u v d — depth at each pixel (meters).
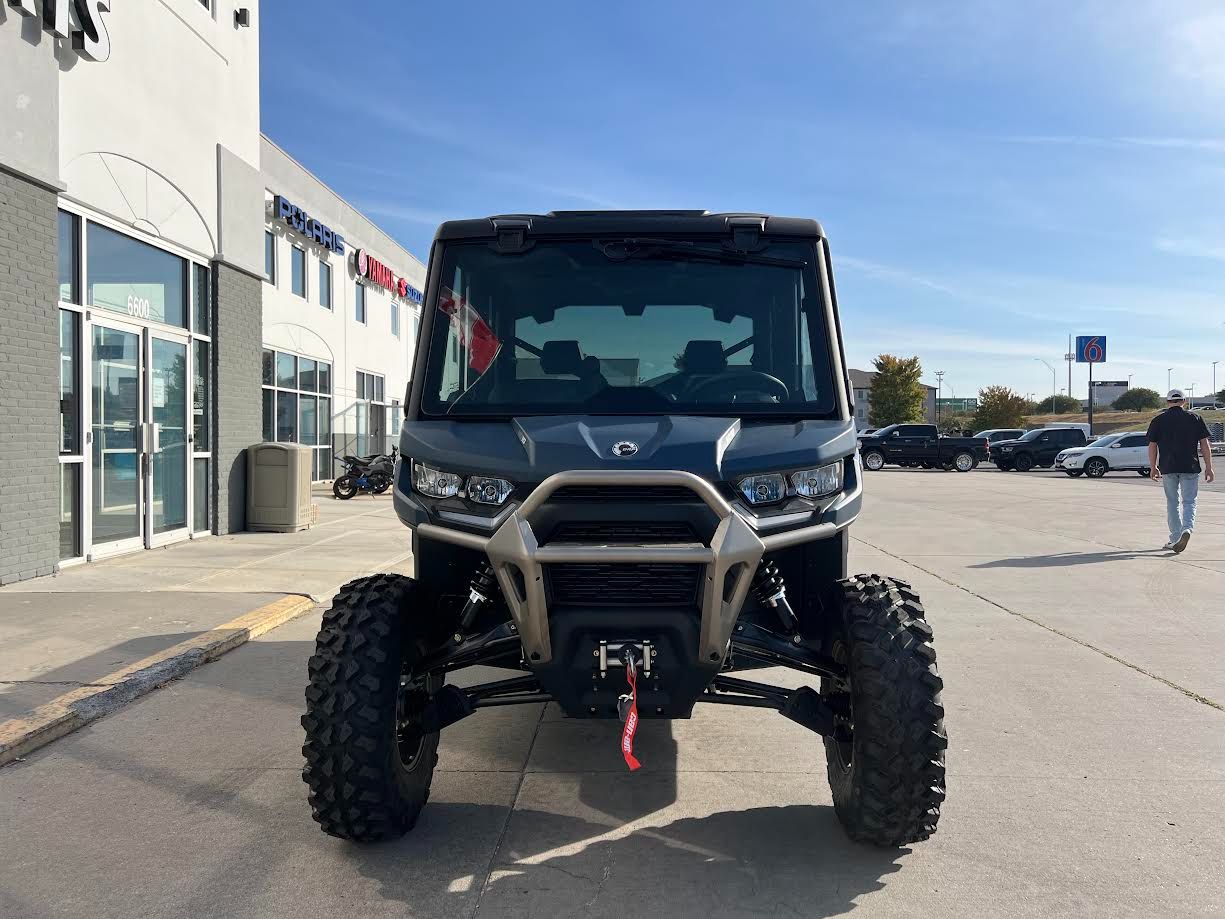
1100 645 6.84
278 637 6.93
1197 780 4.27
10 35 8.11
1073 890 3.24
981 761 4.51
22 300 8.34
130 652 6.07
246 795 4.05
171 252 11.28
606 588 3.21
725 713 5.36
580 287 3.92
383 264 29.23
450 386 3.84
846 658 3.48
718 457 3.32
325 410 24.80
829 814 3.90
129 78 10.18
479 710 5.40
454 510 3.43
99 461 9.94
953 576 9.98
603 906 3.12
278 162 21.14
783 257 3.94
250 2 13.14
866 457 38.47
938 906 3.12
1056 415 115.38
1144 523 15.69
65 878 3.30
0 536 8.21
